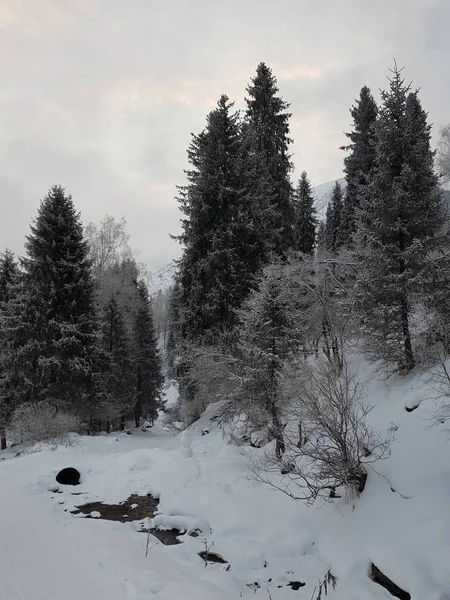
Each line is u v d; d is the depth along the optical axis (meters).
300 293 14.56
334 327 13.27
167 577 4.98
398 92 11.56
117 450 14.95
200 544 6.48
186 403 20.03
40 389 20.00
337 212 36.22
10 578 4.82
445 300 10.22
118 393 30.20
